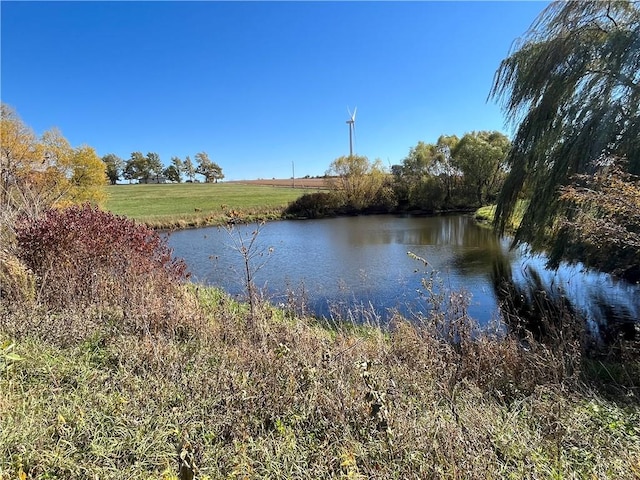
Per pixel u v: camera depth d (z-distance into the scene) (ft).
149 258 20.44
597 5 22.71
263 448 7.29
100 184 73.92
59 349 11.53
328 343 13.75
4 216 20.44
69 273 16.97
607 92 21.97
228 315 15.38
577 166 22.39
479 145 104.12
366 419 8.18
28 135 62.18
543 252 28.19
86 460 6.88
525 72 26.27
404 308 25.62
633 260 20.56
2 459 6.56
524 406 9.67
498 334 16.40
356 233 71.05
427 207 113.09
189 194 171.42
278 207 115.34
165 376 10.19
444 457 7.08
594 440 7.97
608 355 15.29
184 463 5.98
